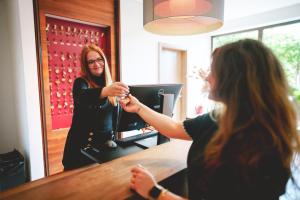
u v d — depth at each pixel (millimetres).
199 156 728
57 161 2559
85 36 2844
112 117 1480
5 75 2664
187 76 4527
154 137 1683
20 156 2453
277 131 568
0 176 2143
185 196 918
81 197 691
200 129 832
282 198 813
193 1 1120
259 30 4176
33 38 2275
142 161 993
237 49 638
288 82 633
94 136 1417
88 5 2709
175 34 1508
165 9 1146
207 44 4930
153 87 1389
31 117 2305
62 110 2656
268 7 3574
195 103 4770
